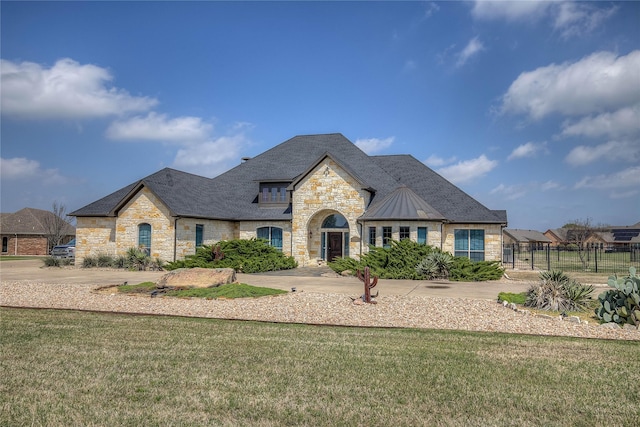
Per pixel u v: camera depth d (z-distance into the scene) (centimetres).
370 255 2606
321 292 1848
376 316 1363
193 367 845
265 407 664
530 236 11056
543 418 634
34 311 1414
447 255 2519
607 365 877
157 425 604
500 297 1647
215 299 1639
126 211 3050
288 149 3853
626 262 4862
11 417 626
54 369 829
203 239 3162
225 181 3694
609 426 611
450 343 1038
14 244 6116
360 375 807
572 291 1495
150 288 1855
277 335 1105
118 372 815
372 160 3584
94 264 3066
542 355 945
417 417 633
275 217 3297
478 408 666
